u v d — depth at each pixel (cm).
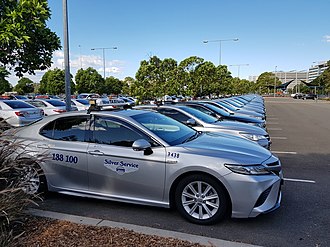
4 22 292
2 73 317
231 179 375
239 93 6712
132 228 354
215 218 385
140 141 406
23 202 347
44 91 6178
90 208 448
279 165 413
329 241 350
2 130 414
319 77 8881
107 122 454
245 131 703
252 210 374
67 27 890
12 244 295
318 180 589
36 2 300
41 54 371
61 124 479
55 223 358
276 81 10938
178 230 379
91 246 304
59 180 464
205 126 727
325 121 1872
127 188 425
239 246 320
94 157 438
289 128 1508
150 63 1661
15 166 350
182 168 393
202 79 2508
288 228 382
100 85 6219
